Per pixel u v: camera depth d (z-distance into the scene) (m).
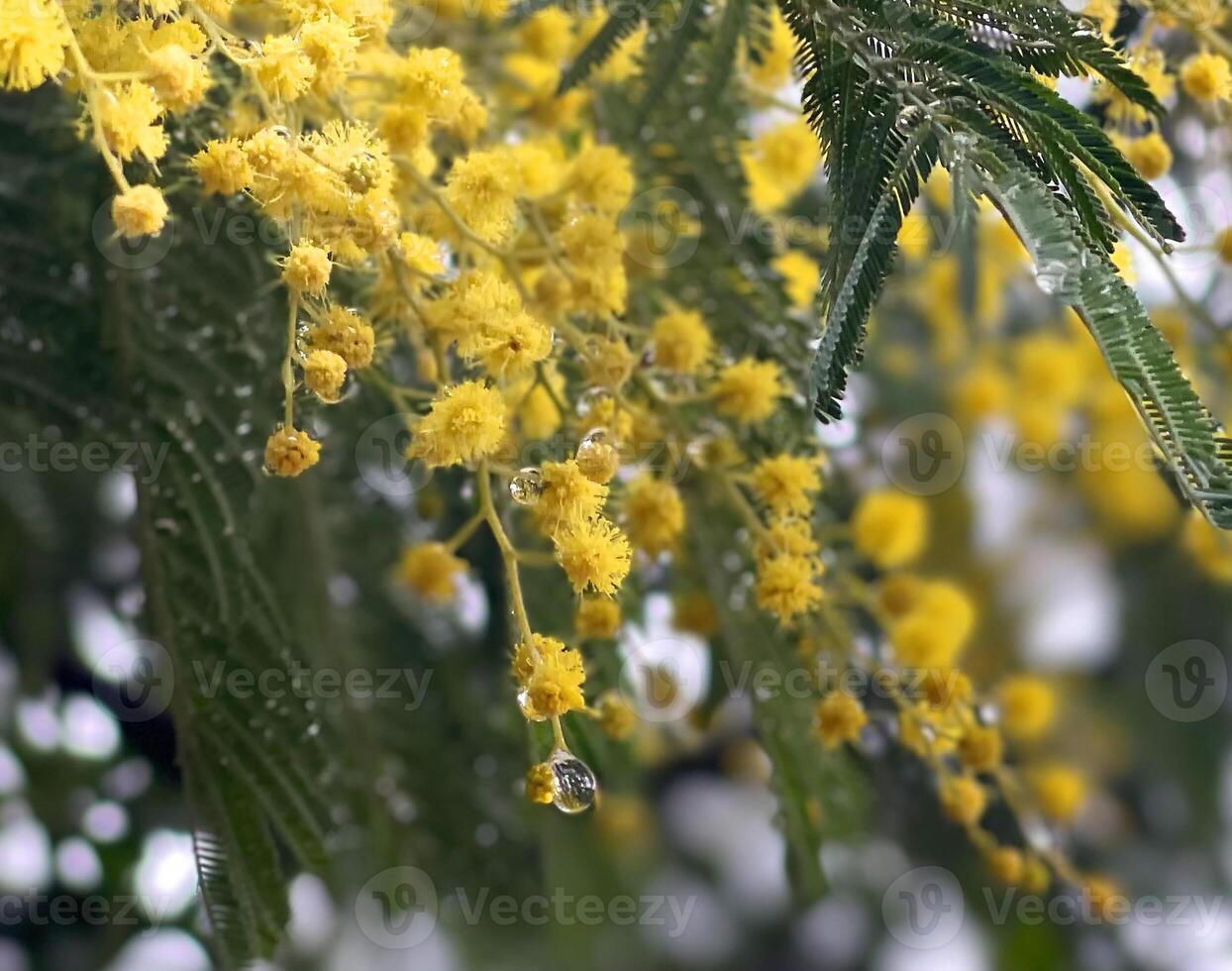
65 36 0.49
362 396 0.58
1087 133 0.48
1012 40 0.50
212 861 0.55
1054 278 0.47
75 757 0.64
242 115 0.53
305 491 0.60
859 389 0.62
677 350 0.55
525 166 0.54
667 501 0.54
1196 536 0.62
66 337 0.56
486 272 0.53
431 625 0.63
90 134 0.56
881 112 0.50
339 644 0.62
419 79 0.52
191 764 0.55
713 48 0.55
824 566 0.57
